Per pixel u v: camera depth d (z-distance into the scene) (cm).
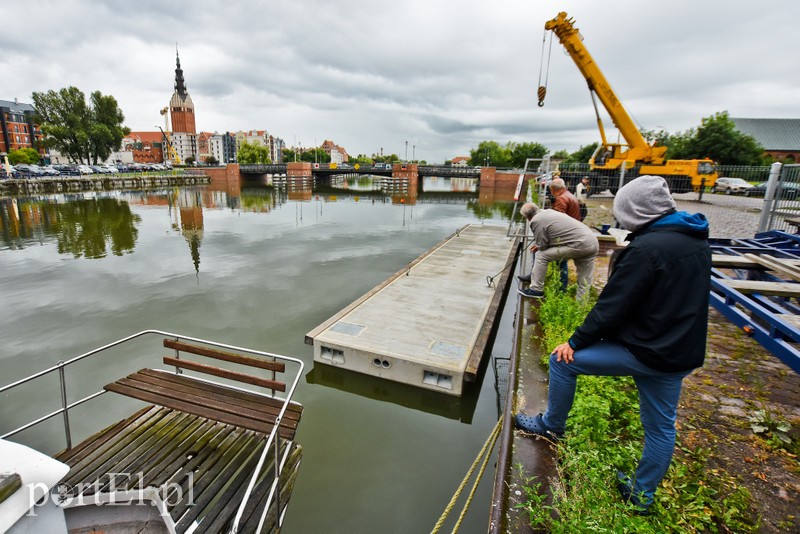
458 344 665
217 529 334
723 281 407
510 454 291
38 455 240
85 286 1259
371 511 426
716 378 391
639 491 235
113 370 741
